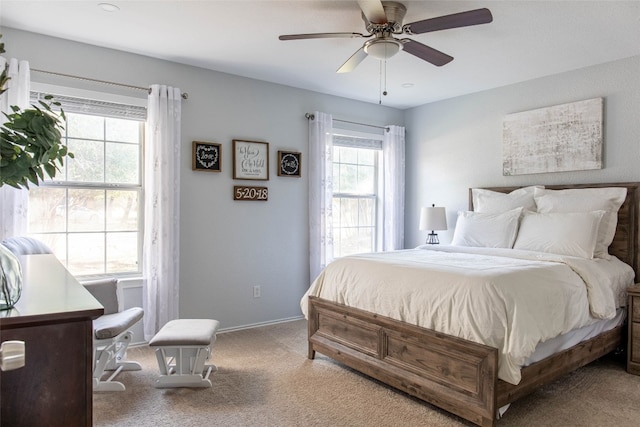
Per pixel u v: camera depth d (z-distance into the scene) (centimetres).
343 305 290
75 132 325
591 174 362
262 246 412
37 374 93
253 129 405
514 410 235
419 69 372
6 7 260
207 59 352
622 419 226
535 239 335
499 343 207
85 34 302
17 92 285
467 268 246
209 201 379
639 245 327
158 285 344
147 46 324
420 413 232
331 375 285
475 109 448
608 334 291
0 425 90
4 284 99
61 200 320
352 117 479
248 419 224
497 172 429
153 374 283
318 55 341
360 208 502
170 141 348
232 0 249
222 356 322
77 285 130
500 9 256
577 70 368
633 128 337
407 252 344
